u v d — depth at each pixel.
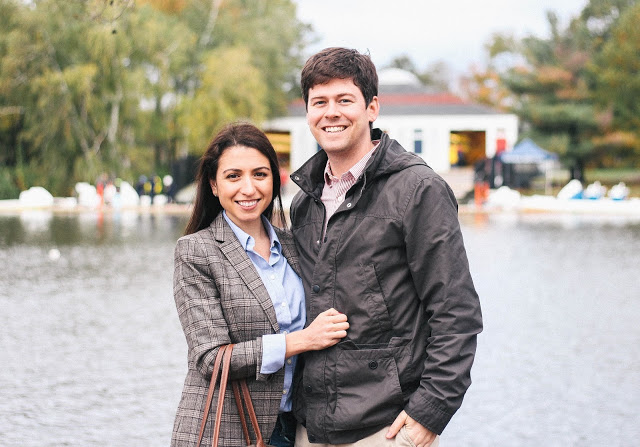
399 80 56.38
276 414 2.92
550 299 11.88
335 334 2.85
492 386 7.22
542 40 54.97
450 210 2.85
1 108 37.12
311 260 3.05
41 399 6.75
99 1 8.19
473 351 2.80
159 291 12.56
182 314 2.93
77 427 6.04
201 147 39.91
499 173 39.78
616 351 8.52
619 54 45.00
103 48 35.53
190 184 41.88
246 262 2.97
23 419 6.23
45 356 8.25
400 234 2.86
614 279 14.02
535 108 49.84
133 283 13.43
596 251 18.48
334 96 2.93
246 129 3.02
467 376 2.79
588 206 33.69
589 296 12.16
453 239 2.82
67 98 35.69
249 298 2.93
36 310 10.90
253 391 2.89
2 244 19.80
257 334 2.93
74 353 8.38
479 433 5.99
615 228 25.14
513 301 11.70
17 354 8.34
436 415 2.76
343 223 2.94
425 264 2.82
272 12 52.94
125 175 38.00
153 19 38.84
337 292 2.92
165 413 6.38
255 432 2.84
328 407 2.91
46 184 37.56
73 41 36.59
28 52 36.03
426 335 2.90
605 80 45.38
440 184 2.86
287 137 50.28
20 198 34.19
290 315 2.99
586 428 6.09
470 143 53.06
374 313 2.87
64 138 36.88
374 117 3.08
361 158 3.01
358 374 2.86
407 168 2.90
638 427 6.10
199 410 2.86
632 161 52.97
